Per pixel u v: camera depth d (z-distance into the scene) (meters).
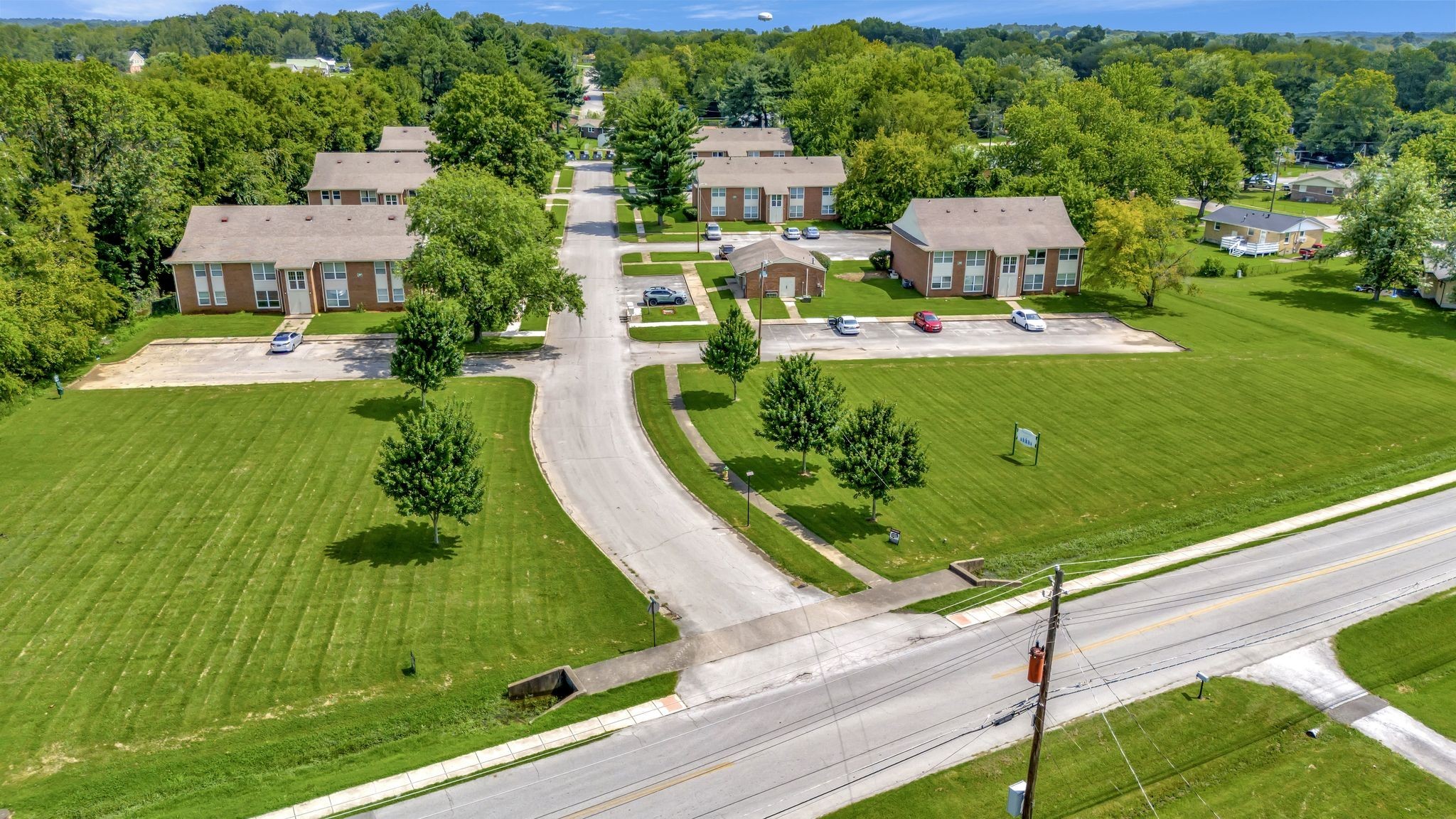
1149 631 38.03
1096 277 86.25
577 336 75.69
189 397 60.94
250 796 29.16
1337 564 43.53
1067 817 28.16
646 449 56.00
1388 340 78.56
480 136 103.81
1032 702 33.44
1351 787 29.77
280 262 77.19
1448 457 56.03
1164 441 57.66
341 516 46.47
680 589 41.31
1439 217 87.38
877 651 36.81
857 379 67.12
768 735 31.98
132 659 35.62
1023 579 42.12
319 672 35.19
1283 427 60.09
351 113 137.25
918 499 50.12
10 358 57.72
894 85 145.00
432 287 69.38
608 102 177.25
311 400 60.78
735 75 177.75
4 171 66.69
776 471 53.38
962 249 87.19
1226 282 98.75
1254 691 34.34
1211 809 28.62
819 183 121.25
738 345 60.75
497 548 44.12
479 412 60.25
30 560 42.00
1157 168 108.44
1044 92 153.62
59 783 29.67
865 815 28.23
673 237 110.06
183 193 87.44
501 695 34.38
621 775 30.14
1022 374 68.88
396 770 30.36
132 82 119.81
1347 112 187.50
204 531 44.75
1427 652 37.03
